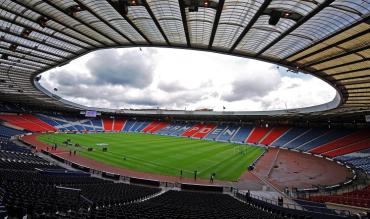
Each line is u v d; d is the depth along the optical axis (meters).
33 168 28.59
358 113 55.72
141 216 12.41
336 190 32.81
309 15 18.45
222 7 19.47
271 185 35.56
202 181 35.62
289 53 27.14
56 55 37.34
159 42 30.67
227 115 87.56
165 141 77.31
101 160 44.69
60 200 14.20
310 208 23.38
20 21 26.20
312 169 47.12
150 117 119.81
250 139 85.44
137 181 31.95
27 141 59.97
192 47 30.31
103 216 11.38
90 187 21.61
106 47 33.94
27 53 36.41
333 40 21.84
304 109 59.72
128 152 53.81
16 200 12.55
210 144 76.06
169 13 22.34
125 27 26.69
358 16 17.55
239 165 47.22
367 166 46.66
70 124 102.94
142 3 20.41
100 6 21.98
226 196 27.92
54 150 50.62
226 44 27.94
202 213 14.94
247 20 21.36
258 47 27.27
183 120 117.75
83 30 28.11
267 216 16.47
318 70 30.58
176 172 39.62
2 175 19.48
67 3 21.78
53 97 73.81
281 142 77.62
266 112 75.75
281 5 18.12
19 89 62.62
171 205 17.56
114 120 121.19
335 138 69.12
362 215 20.45
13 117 88.69
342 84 34.03
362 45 21.73
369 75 29.12
